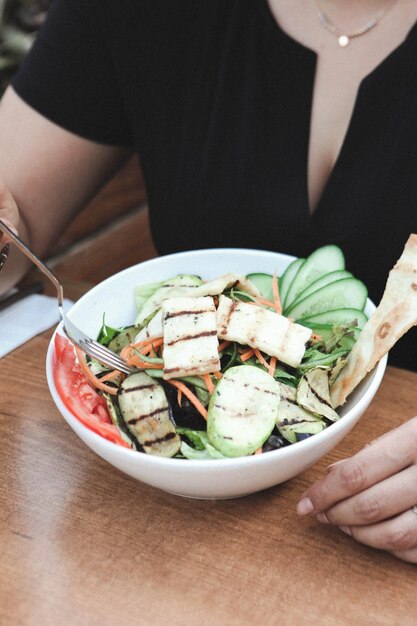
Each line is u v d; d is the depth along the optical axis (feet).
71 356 1.82
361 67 2.39
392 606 1.51
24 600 1.53
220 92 2.52
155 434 1.67
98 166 2.87
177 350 1.72
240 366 1.72
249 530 1.66
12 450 1.86
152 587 1.54
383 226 2.45
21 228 2.66
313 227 2.49
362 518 1.57
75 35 2.64
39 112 2.69
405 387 2.03
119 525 1.67
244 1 2.44
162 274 2.13
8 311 2.33
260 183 2.53
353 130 2.39
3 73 4.09
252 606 1.51
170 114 2.64
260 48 2.45
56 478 1.79
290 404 1.70
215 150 2.57
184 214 2.70
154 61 2.59
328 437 1.57
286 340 1.76
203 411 1.68
